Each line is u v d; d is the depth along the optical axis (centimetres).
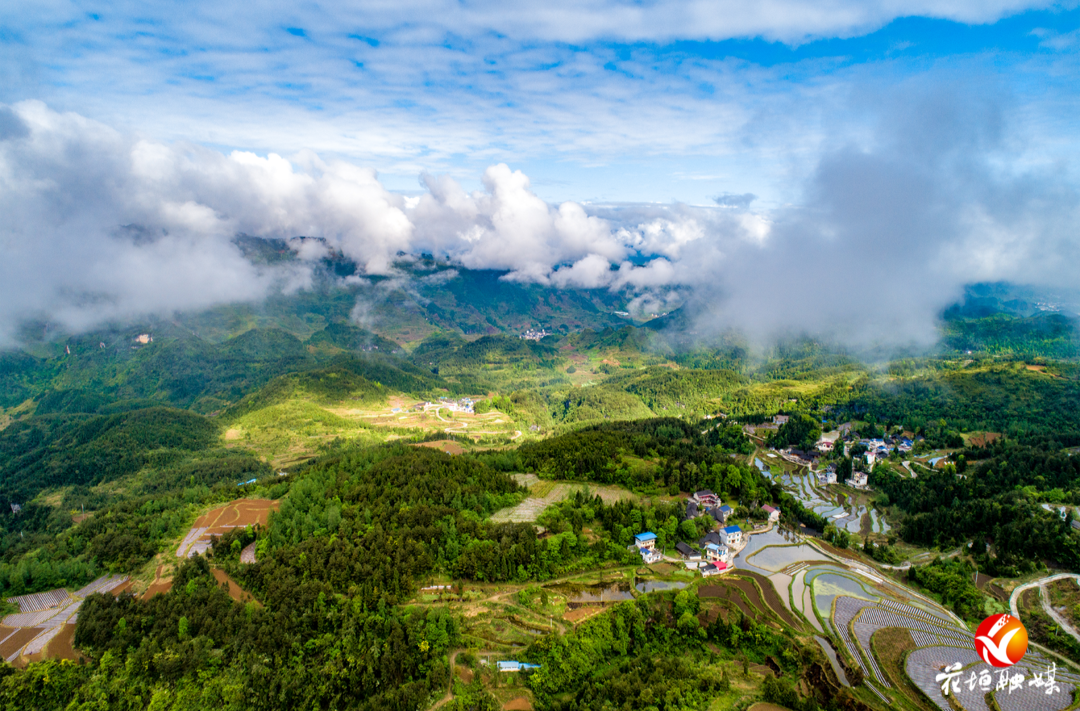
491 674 14388
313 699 13925
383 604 16362
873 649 15038
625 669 14425
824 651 15088
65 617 17575
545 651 14900
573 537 19950
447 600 17425
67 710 13650
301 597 16662
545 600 17188
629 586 18412
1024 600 16862
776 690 12731
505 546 19350
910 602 17575
